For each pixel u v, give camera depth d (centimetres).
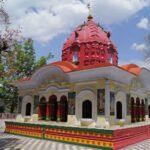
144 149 1358
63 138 1573
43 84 2034
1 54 1504
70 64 1842
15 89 3344
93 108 1587
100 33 2308
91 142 1399
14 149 1351
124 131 1430
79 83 1695
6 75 1627
